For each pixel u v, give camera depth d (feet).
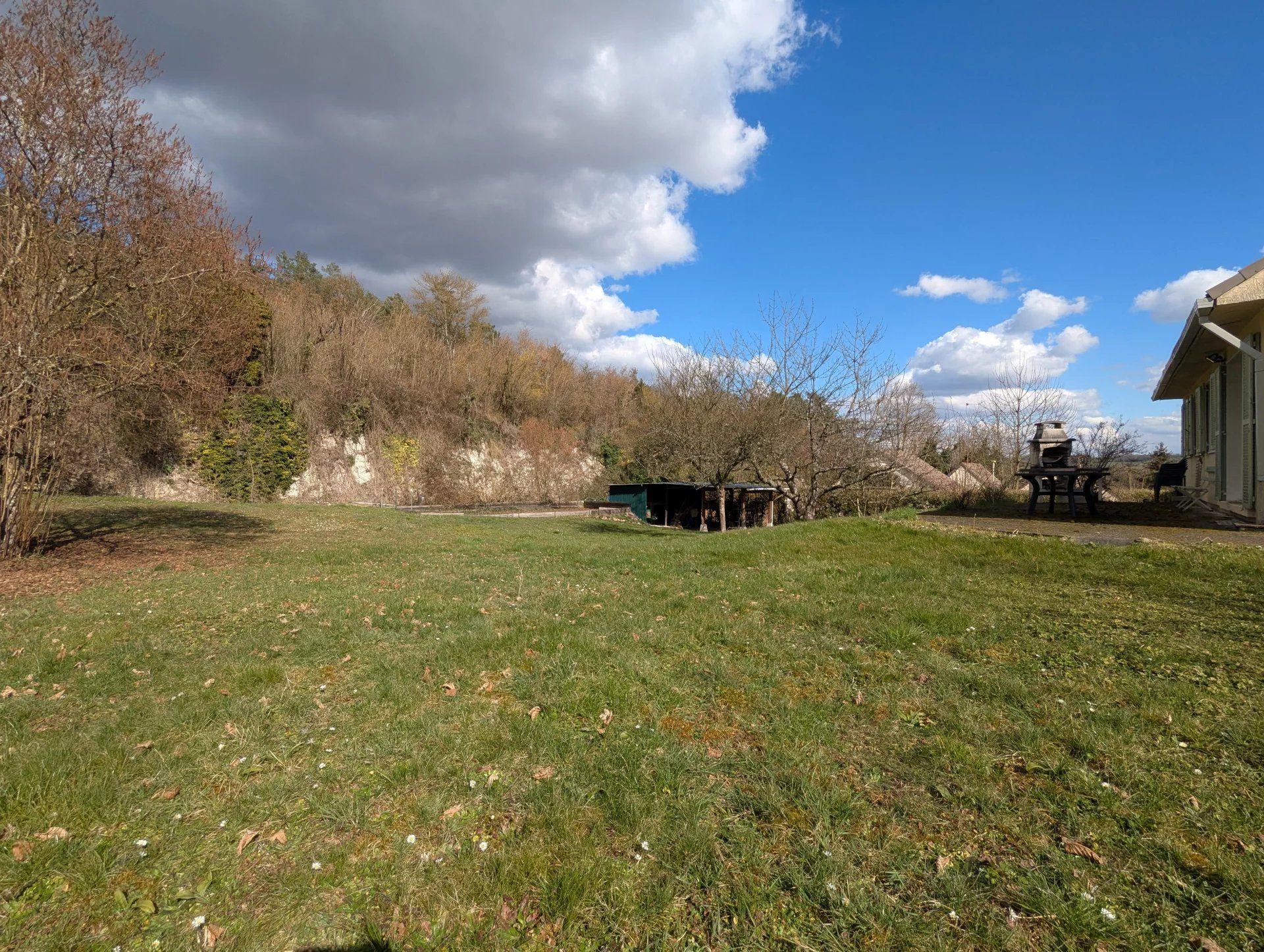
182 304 35.35
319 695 12.78
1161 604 18.20
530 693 12.45
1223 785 8.75
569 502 106.11
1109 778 9.05
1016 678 12.71
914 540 31.40
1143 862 7.28
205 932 6.63
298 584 25.49
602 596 21.70
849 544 31.65
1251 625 15.83
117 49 31.14
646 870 7.34
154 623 19.04
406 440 92.89
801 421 55.93
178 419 64.75
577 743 10.33
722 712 11.54
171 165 32.96
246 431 75.61
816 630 16.75
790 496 57.06
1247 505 32.53
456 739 10.50
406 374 98.48
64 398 30.83
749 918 6.63
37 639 17.44
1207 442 46.75
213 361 48.96
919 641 15.53
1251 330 32.94
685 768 9.46
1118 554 24.68
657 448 77.36
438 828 8.23
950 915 6.57
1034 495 39.81
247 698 12.61
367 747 10.43
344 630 17.62
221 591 24.13
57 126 29.35
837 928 6.46
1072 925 6.35
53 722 11.77
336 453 85.30
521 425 115.85
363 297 130.11
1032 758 9.64
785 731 10.63
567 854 7.59
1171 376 50.03
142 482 68.80
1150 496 61.57
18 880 7.36
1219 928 6.30
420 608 20.13
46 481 34.14
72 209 30.12
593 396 132.36
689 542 38.04
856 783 9.05
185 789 9.30
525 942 6.43
